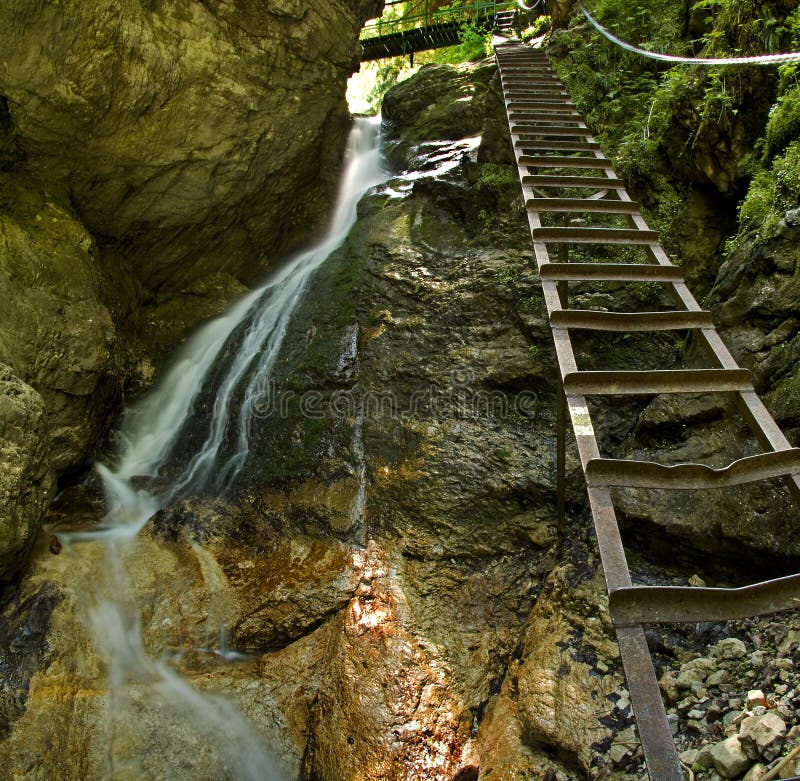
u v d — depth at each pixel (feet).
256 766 12.27
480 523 15.08
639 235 12.70
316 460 17.24
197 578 15.35
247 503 17.06
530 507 14.99
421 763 11.50
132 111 17.88
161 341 22.33
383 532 15.53
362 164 30.25
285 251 27.07
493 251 19.69
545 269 11.60
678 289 11.60
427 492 15.75
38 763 11.34
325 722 12.44
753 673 9.93
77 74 15.96
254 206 24.04
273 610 14.46
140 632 14.15
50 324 16.63
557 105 18.98
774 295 12.90
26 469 13.62
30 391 14.39
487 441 16.11
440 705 12.32
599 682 11.21
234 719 12.80
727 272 14.23
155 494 18.20
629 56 21.17
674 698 10.36
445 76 32.19
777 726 8.34
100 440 18.90
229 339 22.12
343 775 11.51
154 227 21.30
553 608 12.94
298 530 16.10
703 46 19.21
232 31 19.93
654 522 12.84
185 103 19.10
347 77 26.27
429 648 13.24
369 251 21.94
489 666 13.00
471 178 22.54
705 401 13.62
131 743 12.17
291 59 22.39
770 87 14.87
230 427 19.19
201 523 16.75
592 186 14.82
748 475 8.27
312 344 19.71
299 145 24.41
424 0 43.01
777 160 13.61
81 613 14.01
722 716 9.57
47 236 17.62
